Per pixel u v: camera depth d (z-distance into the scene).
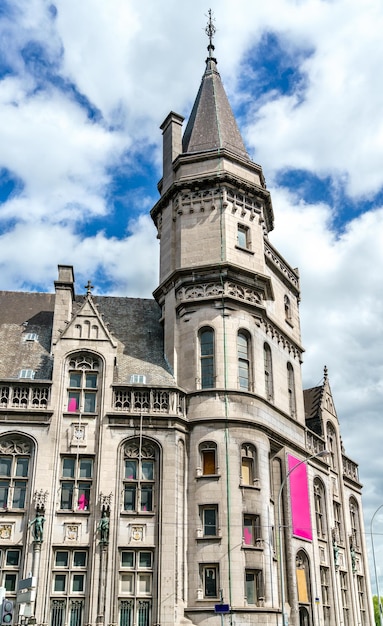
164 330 43.59
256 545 36.72
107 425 37.62
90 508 35.91
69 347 39.16
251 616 34.59
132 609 34.38
